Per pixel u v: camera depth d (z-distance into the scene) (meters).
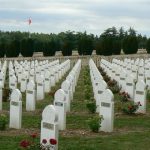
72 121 14.91
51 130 10.40
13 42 54.47
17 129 13.67
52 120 10.35
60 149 10.82
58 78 30.94
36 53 59.97
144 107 16.64
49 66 34.69
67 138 12.21
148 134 12.84
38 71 28.84
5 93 20.36
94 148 11.07
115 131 13.28
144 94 16.61
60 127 13.54
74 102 19.89
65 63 38.31
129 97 19.72
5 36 95.56
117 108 17.34
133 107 16.14
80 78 33.22
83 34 88.94
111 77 28.31
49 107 10.45
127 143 11.69
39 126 14.05
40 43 61.75
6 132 13.20
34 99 17.61
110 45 55.81
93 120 13.06
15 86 22.25
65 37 92.62
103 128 13.21
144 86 16.62
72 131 13.26
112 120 13.14
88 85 24.00
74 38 91.50
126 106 17.08
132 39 56.72
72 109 17.73
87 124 13.98
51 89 25.45
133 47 56.47
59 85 27.91
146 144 11.62
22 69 30.78
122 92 20.66
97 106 16.55
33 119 15.37
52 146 9.99
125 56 54.06
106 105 13.10
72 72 26.17
